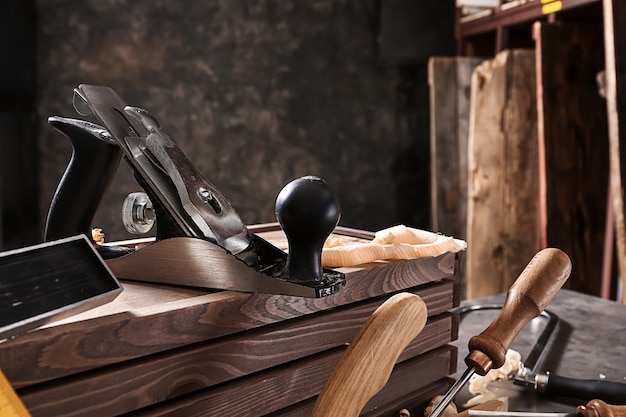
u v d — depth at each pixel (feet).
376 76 9.77
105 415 1.72
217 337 2.03
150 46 8.61
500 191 8.25
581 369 3.29
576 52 7.15
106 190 2.50
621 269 5.61
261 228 3.38
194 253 2.15
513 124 8.21
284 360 2.16
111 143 2.39
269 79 9.25
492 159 8.23
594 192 7.19
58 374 1.62
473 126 8.20
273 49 9.21
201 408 1.92
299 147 9.54
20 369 1.54
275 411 2.16
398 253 2.56
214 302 1.95
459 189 9.05
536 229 8.29
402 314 1.86
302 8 9.26
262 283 2.04
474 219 8.25
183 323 1.88
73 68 8.29
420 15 9.78
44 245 1.59
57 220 2.45
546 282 2.43
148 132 2.39
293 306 2.18
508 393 2.96
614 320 4.09
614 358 3.45
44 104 8.19
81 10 8.24
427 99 10.03
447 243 2.75
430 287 2.72
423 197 10.25
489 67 8.17
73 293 1.59
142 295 2.09
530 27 8.67
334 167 9.76
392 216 10.15
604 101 7.26
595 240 7.16
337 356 2.32
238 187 9.32
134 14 8.48
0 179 7.10
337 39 9.49
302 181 2.07
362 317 2.42
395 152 10.02
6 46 7.21
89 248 1.69
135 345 1.77
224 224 2.30
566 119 7.09
